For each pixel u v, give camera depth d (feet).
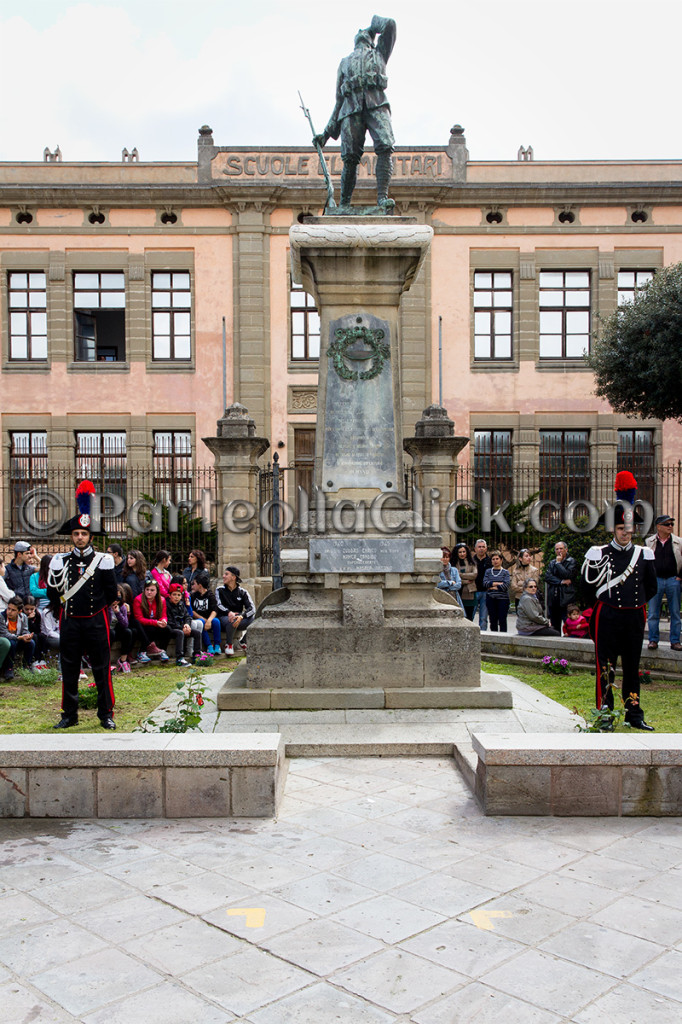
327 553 24.64
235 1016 9.36
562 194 81.41
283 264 81.71
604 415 81.51
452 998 9.69
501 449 82.48
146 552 60.85
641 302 62.39
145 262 81.66
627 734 17.12
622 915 11.78
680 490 66.28
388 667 23.75
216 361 81.71
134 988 9.92
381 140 26.96
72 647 23.73
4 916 11.77
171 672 33.83
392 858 13.84
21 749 15.93
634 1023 9.23
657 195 81.41
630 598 22.50
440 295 82.02
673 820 15.80
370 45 27.66
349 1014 9.38
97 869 13.41
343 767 19.38
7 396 81.20
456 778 18.44
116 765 15.88
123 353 95.55
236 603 39.47
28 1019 9.31
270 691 23.06
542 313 82.99
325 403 25.98
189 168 81.25
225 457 53.36
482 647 38.52
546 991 9.84
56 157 84.48
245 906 12.04
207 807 15.90
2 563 37.52
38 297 82.48
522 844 14.51
